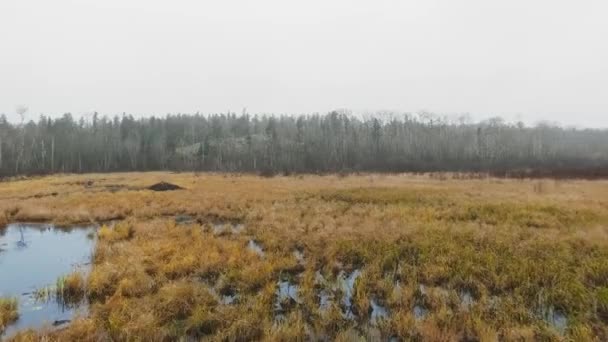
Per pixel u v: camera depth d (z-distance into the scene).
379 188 25.67
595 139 110.69
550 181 31.72
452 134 87.00
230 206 18.28
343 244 10.56
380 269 8.81
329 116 114.56
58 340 5.57
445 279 8.32
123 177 42.41
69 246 11.95
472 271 8.42
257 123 114.12
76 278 7.84
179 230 12.85
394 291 7.35
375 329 6.12
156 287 7.80
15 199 21.17
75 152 67.44
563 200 18.89
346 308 7.07
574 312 6.45
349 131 87.19
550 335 5.64
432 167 57.34
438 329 5.83
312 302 6.96
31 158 61.91
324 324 6.12
